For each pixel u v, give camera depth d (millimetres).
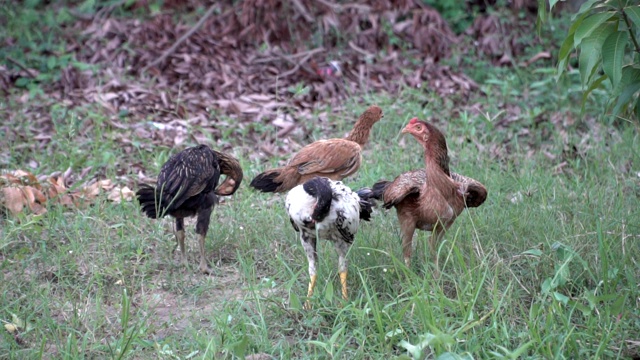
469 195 10469
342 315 8953
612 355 8094
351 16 20422
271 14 19812
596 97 17109
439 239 10359
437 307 8781
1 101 16906
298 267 10547
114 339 8883
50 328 8891
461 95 18031
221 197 13273
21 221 11258
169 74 18516
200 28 20188
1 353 8445
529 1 21500
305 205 9312
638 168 14219
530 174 13656
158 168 14188
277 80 17594
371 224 11672
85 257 10820
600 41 8883
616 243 10352
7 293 9781
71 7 21688
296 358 8430
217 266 11086
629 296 9266
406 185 9922
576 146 15430
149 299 9984
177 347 8625
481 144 15578
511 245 10633
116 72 18453
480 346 8180
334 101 17750
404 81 18672
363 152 15430
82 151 14766
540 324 8750
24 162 14367
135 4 21406
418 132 9859
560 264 9484
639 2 9648
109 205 12609
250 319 8961
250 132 16203
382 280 10070
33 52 18984
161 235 11781
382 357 8078
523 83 18750
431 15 20547
